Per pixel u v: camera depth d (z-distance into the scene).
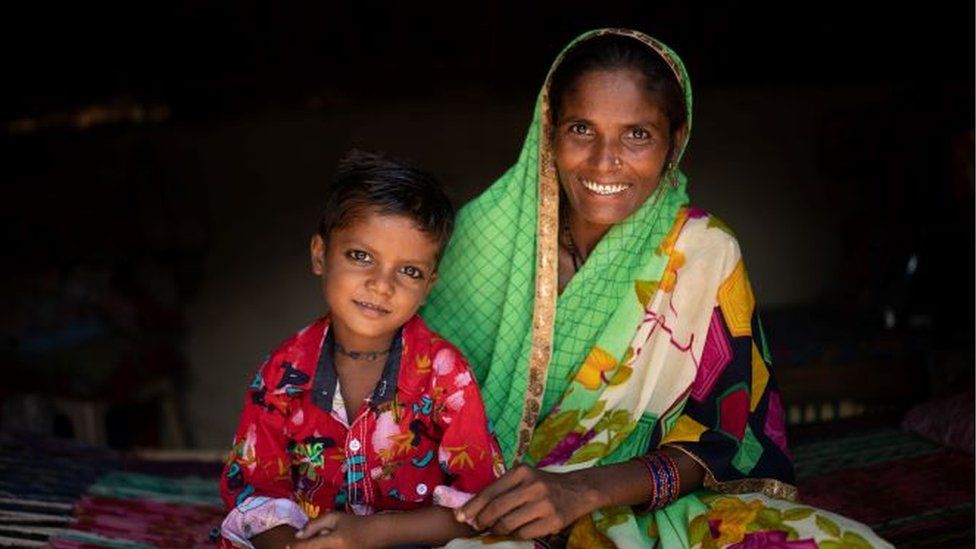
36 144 5.53
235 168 5.52
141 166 5.46
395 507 2.19
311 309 5.51
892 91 5.14
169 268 5.41
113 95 5.74
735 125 5.20
